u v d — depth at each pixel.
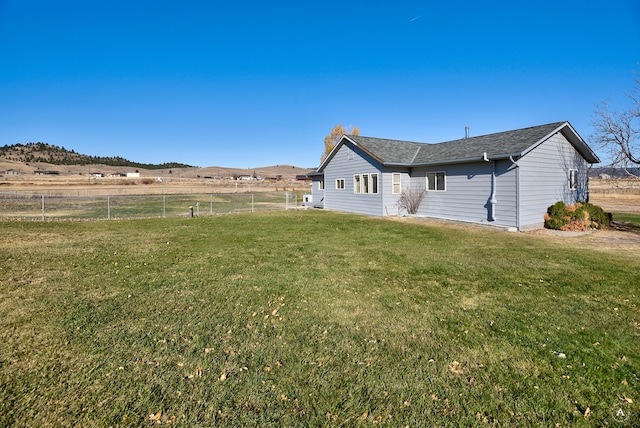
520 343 3.84
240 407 2.80
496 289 5.71
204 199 33.16
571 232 12.22
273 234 11.63
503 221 13.22
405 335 4.05
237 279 6.28
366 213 18.34
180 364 3.41
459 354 3.61
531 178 13.15
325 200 22.03
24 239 10.34
